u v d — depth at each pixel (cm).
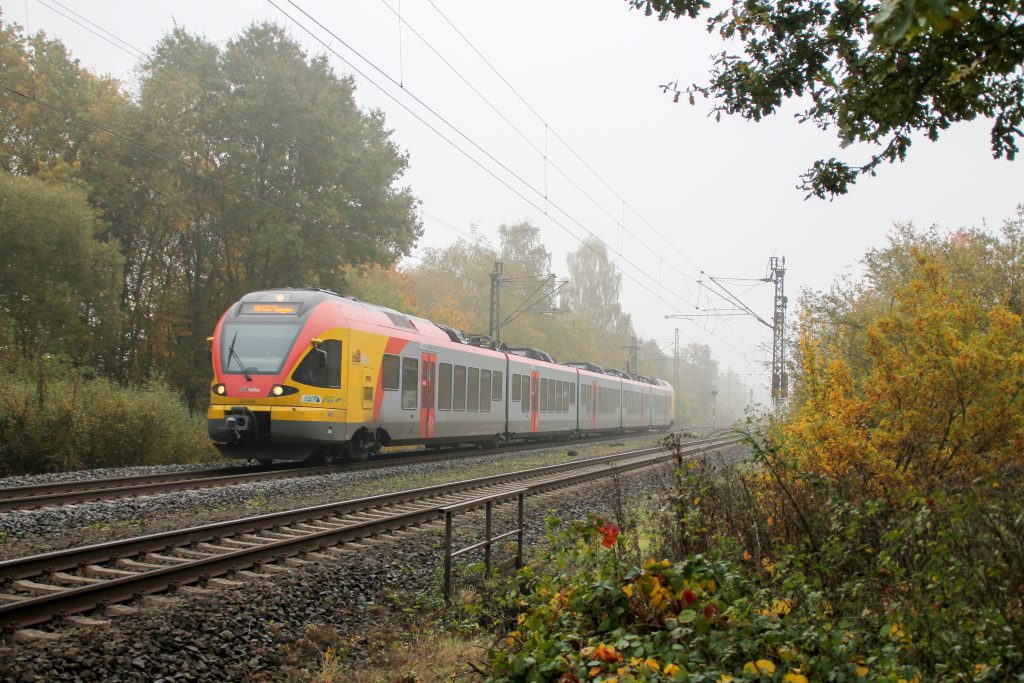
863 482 690
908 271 1673
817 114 645
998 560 471
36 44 3038
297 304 1744
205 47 3312
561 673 445
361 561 866
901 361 838
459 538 1038
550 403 3164
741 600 451
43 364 2264
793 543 609
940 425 795
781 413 1241
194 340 3425
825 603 472
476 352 2488
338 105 3425
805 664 393
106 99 3116
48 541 920
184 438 2145
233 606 677
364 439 1891
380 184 3538
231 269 3609
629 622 493
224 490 1310
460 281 6469
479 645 656
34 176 2695
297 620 693
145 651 562
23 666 512
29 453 1769
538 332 6341
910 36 264
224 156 3247
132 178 3194
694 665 409
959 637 409
